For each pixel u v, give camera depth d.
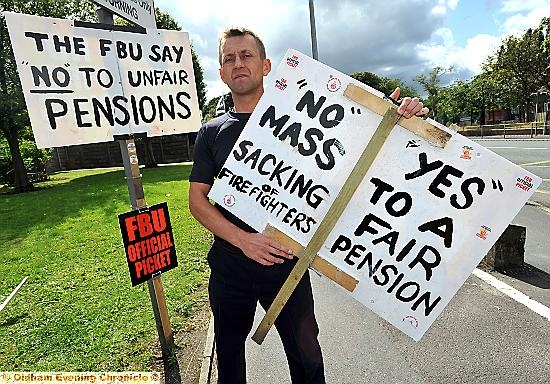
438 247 1.75
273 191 1.86
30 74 2.17
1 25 12.66
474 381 2.65
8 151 16.70
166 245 2.88
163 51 2.73
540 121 30.45
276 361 3.01
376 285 1.81
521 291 3.86
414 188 1.75
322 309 3.82
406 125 1.72
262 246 1.85
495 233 1.70
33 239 6.78
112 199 10.14
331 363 2.93
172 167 19.44
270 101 1.87
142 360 2.96
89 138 2.40
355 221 1.80
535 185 1.65
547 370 2.71
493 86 36.31
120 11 2.48
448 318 3.43
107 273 4.91
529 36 29.91
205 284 4.43
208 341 3.19
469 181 1.70
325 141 1.81
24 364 2.93
